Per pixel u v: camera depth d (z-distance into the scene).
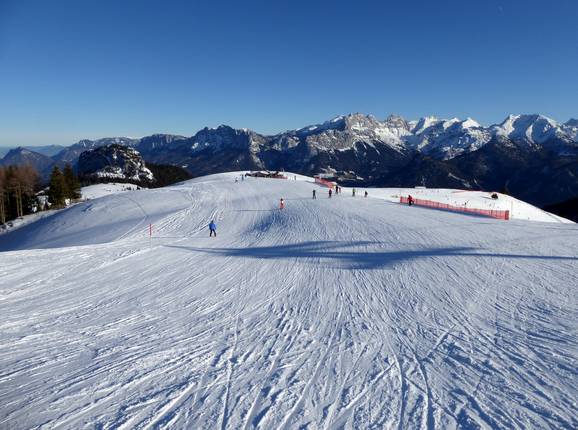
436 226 25.84
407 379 7.38
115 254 21.70
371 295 13.21
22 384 7.36
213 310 12.19
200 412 6.35
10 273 17.22
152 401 6.70
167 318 11.42
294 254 20.69
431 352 8.58
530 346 8.60
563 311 10.61
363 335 9.76
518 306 11.25
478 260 16.69
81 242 35.75
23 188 85.44
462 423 5.91
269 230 29.59
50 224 52.34
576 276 13.77
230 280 15.99
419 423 5.95
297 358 8.47
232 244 25.20
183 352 8.85
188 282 15.78
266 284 15.23
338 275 16.00
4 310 12.20
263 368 7.99
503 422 5.91
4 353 8.84
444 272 15.30
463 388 6.96
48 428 5.98
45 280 16.06
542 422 5.88
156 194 60.84
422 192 68.88
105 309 12.32
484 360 8.04
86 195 113.56
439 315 10.98
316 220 31.19
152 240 27.75
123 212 50.00
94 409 6.48
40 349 9.05
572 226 25.34
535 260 16.23
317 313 11.66
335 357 8.48
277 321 11.04
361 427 5.89
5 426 6.04
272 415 6.25
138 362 8.29
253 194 54.53
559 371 7.43
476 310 11.18
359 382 7.31
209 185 68.94
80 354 8.75
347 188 70.06
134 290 14.60
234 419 6.14
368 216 31.33
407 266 16.59
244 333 10.10
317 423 6.01
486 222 27.17
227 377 7.59
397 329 10.09
